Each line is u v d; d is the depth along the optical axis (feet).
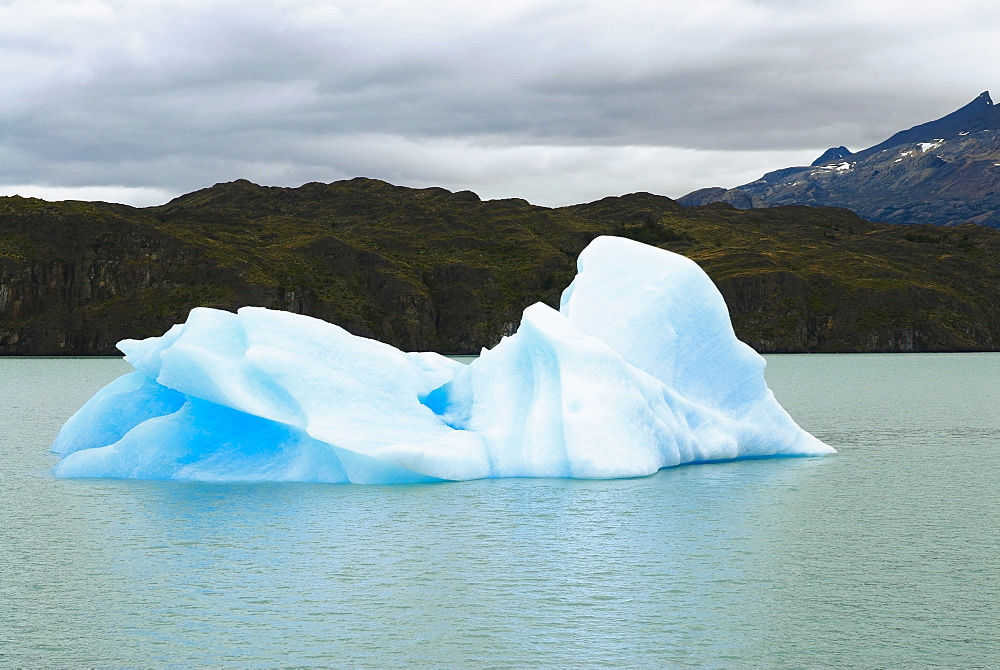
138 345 98.58
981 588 56.24
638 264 99.09
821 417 165.99
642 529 68.85
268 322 89.25
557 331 89.30
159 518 71.56
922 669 45.14
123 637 48.93
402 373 88.74
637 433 87.45
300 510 73.51
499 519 70.95
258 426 89.35
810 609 52.65
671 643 48.08
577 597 54.49
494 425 89.10
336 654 46.93
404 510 73.46
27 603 53.67
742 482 85.76
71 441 101.50
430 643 48.11
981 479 91.09
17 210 634.84
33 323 576.61
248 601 53.88
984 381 288.51
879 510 76.23
